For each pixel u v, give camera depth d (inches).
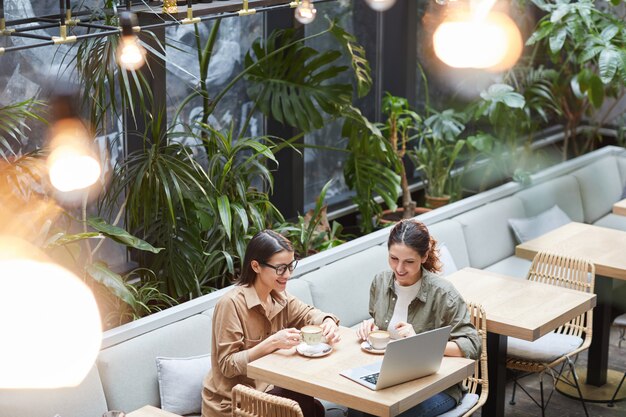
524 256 225.8
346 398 135.5
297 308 163.6
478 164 311.9
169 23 153.5
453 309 155.5
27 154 174.4
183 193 191.8
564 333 195.5
